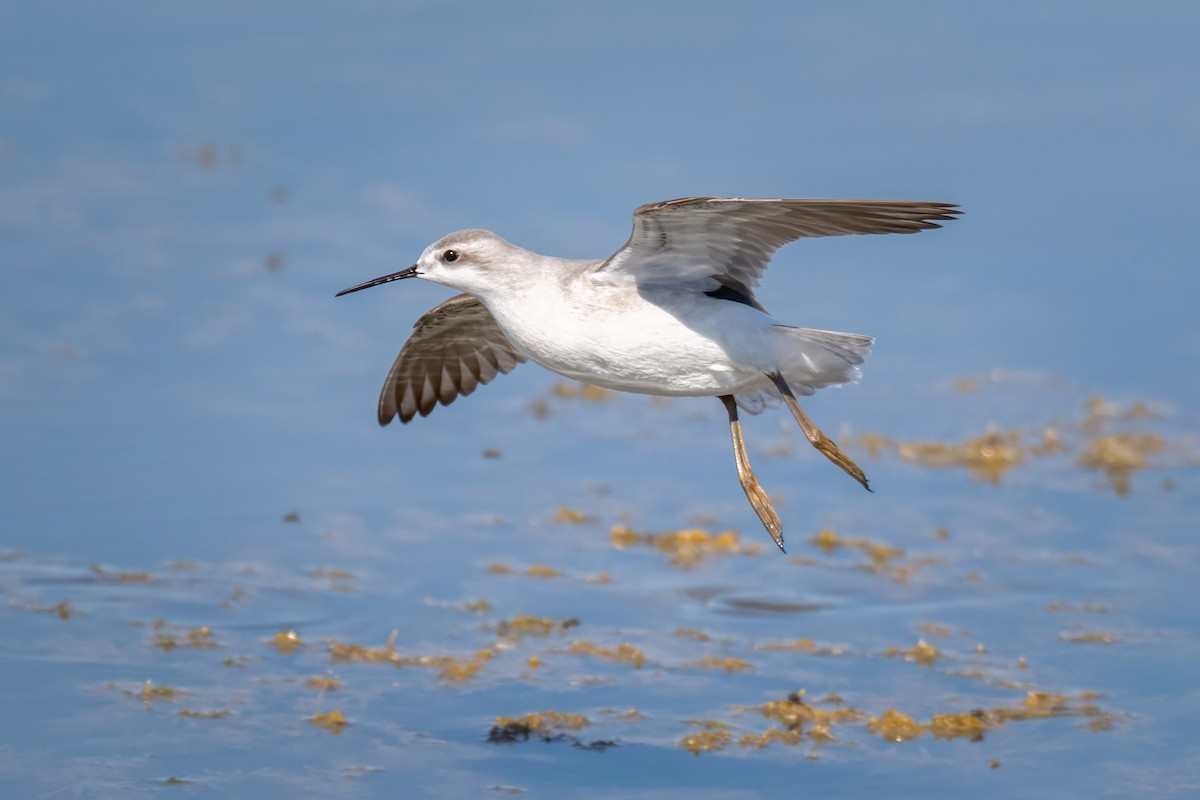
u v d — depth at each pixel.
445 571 14.13
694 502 15.59
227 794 10.76
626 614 13.55
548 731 11.73
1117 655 12.88
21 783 10.78
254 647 12.78
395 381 12.96
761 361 10.52
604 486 15.84
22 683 12.05
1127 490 15.73
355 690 12.22
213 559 14.08
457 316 12.23
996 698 12.27
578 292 10.75
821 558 14.58
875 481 15.99
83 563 13.86
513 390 17.92
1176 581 14.09
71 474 15.16
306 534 14.59
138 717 11.69
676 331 10.57
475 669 12.56
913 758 11.41
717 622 13.46
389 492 15.45
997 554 14.61
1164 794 10.92
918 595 13.92
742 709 12.10
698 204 9.84
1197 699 12.21
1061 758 11.40
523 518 15.13
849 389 17.66
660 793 10.95
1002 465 16.22
